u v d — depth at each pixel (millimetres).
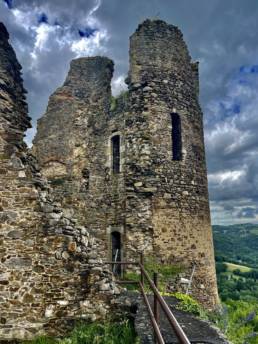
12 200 6195
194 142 11828
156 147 10844
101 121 12680
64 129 13109
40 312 5840
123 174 11297
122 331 5465
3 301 5855
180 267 10164
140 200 10453
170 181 10773
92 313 5957
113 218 11258
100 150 12375
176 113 11484
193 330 4941
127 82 11938
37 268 6000
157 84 11367
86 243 6293
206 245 11281
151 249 10023
